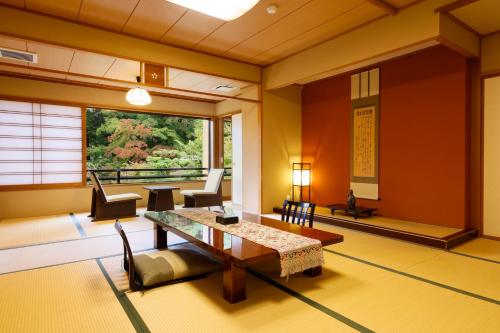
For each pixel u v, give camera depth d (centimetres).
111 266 290
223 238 252
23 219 514
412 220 449
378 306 214
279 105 587
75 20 375
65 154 582
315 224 479
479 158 401
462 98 398
